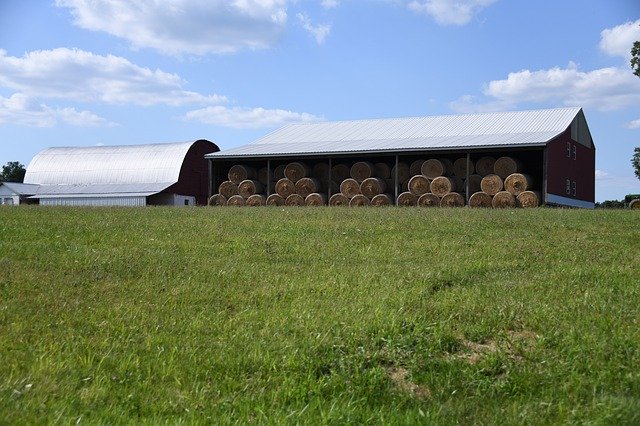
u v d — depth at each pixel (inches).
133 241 593.9
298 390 256.8
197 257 515.5
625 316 343.6
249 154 1598.2
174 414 237.9
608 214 878.4
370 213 888.9
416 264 491.2
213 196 1662.2
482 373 277.1
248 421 229.1
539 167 1477.6
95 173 2290.8
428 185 1464.1
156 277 442.0
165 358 286.8
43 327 323.6
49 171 2352.4
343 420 231.0
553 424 229.0
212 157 1636.3
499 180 1411.2
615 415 229.0
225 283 429.7
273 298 394.0
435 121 1755.7
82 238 601.6
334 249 558.9
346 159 1606.8
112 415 231.1
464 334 321.7
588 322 331.3
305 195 1589.6
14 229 648.4
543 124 1577.3
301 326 330.0
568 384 259.4
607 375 266.7
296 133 1871.3
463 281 435.2
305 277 446.0
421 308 361.1
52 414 224.8
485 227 694.5
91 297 387.5
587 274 451.5
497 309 355.6
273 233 653.3
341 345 300.0
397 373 283.1
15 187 2225.6
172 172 2192.4
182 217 827.4
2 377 257.6
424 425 228.8
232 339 314.0
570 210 1002.7
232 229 684.1
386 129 1755.7
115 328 325.7
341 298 389.1
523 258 515.5
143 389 256.1
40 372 262.2
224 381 265.6
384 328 321.1
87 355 287.0
